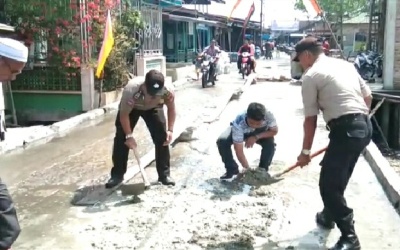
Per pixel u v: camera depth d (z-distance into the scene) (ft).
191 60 90.27
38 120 37.50
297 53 13.05
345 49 120.37
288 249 12.86
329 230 14.05
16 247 13.28
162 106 17.98
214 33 111.14
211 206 15.97
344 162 12.21
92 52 37.70
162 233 13.91
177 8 76.38
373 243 13.17
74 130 30.83
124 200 16.80
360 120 12.18
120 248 13.04
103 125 32.53
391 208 15.84
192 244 13.19
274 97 43.73
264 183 18.30
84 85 36.58
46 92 36.99
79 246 13.26
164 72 58.59
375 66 51.57
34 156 24.09
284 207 15.87
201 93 50.37
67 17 35.78
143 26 46.88
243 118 18.06
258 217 15.01
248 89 50.47
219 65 59.57
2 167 22.03
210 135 27.32
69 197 17.52
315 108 12.64
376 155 21.11
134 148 17.57
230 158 18.63
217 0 101.86
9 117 35.96
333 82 12.32
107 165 22.20
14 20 35.86
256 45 152.25
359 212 15.48
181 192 17.39
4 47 7.95
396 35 39.81
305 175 19.33
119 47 40.75
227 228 14.16
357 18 121.08
